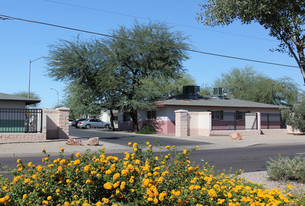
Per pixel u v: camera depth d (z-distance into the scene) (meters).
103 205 4.65
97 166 5.19
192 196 4.93
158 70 36.41
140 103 35.44
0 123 24.22
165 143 24.16
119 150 19.17
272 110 43.34
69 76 35.38
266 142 26.50
